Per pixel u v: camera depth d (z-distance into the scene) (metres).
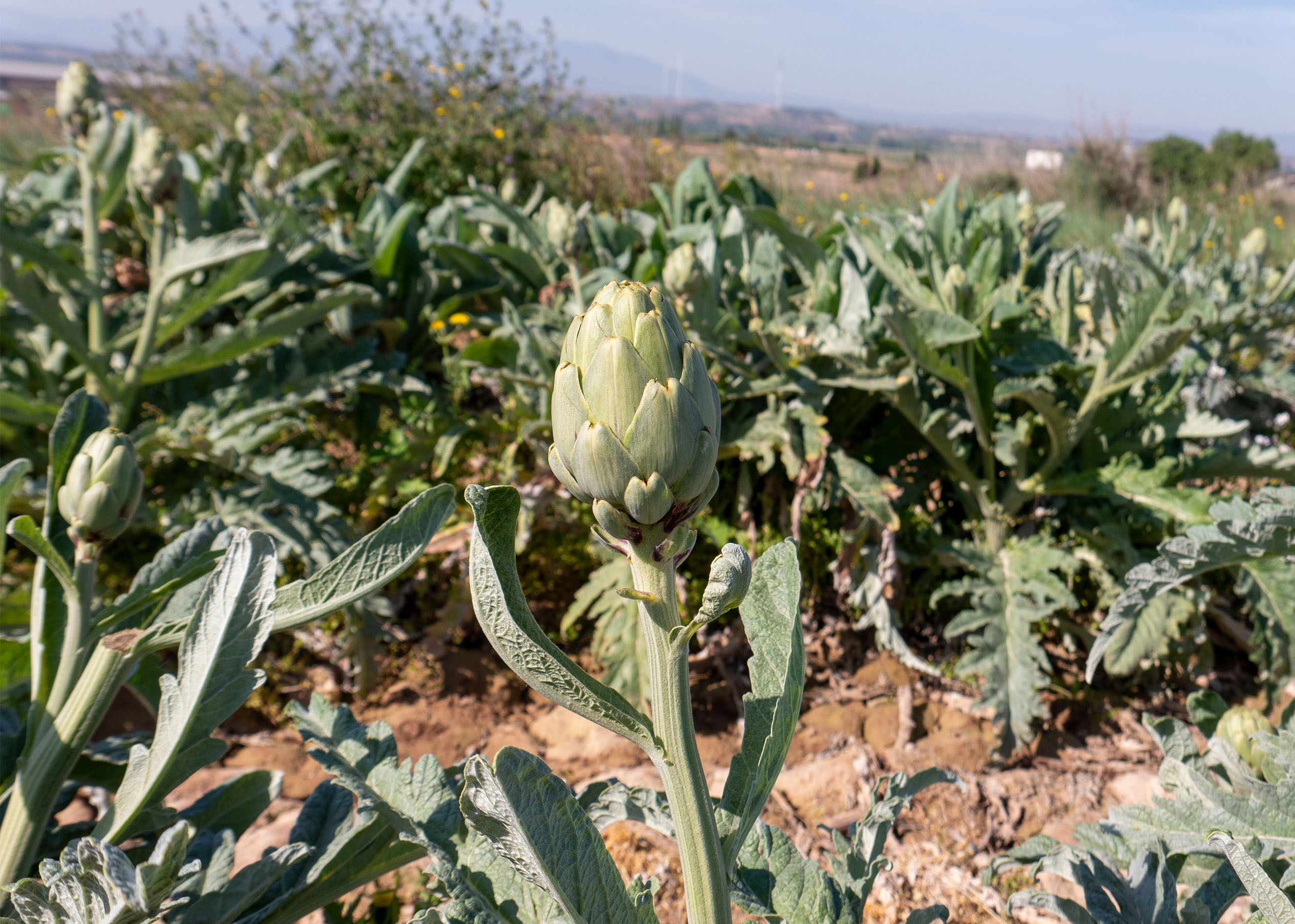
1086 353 3.25
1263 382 3.86
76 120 3.03
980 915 2.12
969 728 2.72
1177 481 2.93
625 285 0.72
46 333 3.39
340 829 1.26
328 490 3.17
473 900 0.95
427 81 8.06
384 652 2.89
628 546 0.77
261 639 1.03
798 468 2.71
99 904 0.82
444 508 1.10
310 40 7.70
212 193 3.86
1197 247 4.61
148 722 2.68
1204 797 1.28
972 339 2.69
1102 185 11.48
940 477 3.30
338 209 6.85
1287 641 2.45
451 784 1.24
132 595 1.21
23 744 1.14
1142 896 1.21
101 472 1.08
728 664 2.90
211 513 2.83
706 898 0.84
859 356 2.85
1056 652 3.04
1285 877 1.01
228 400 3.20
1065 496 3.12
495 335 3.60
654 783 2.50
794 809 2.44
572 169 8.49
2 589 2.75
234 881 1.12
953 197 3.42
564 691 0.81
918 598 3.05
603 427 0.69
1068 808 2.43
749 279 3.40
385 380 3.44
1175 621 2.65
